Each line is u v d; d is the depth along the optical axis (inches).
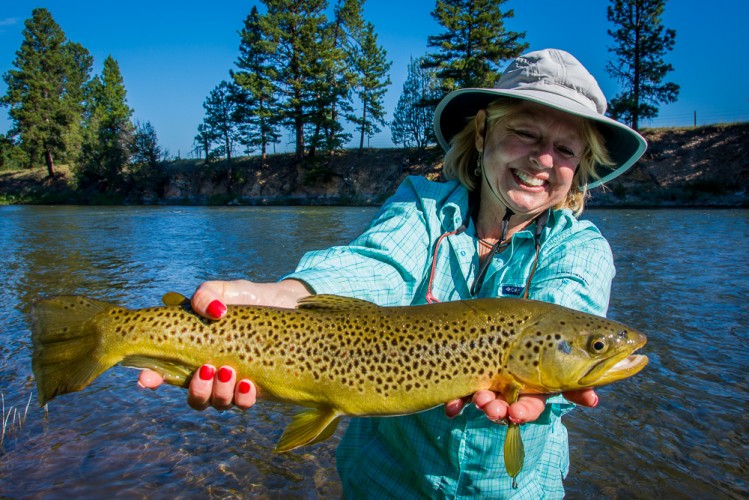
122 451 36.3
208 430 39.5
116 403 43.4
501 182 20.2
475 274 21.3
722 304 69.7
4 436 37.9
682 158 314.3
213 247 129.7
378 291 20.8
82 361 18.9
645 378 47.1
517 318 19.1
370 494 21.6
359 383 19.0
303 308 19.6
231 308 19.3
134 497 31.4
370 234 21.7
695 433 38.1
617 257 107.3
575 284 19.8
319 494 32.4
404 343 19.0
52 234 170.4
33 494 31.4
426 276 21.4
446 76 375.2
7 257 116.6
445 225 21.6
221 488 32.6
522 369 18.8
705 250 115.0
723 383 45.7
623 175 311.4
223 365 19.1
